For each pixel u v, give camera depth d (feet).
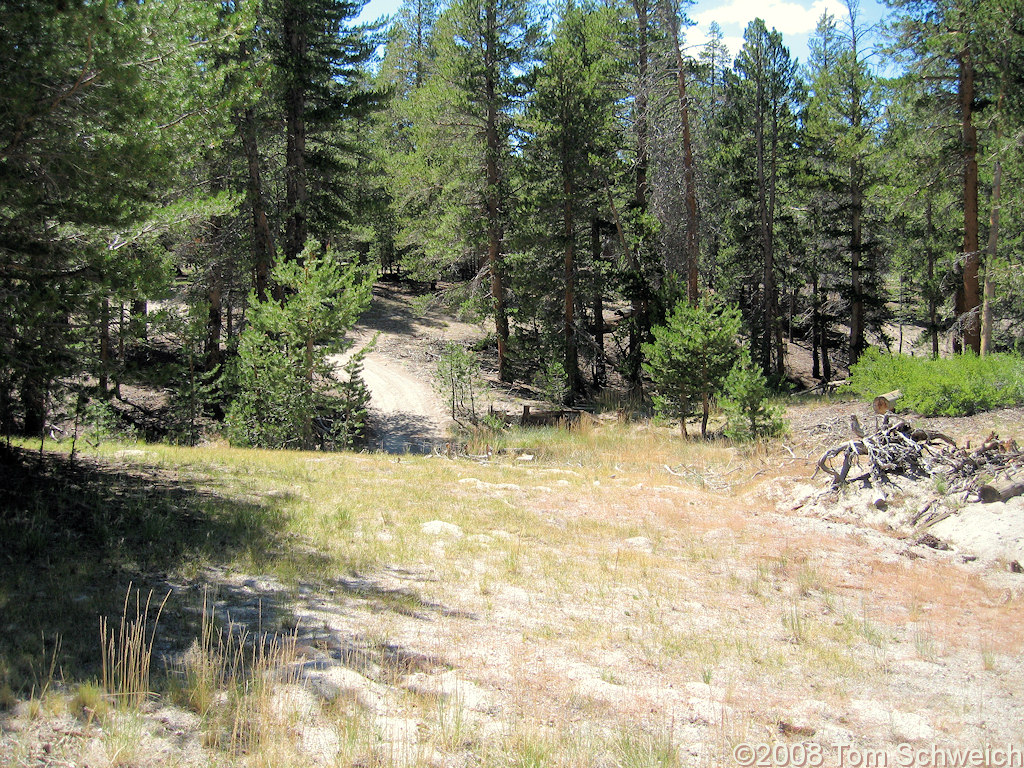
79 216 24.29
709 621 22.98
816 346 137.28
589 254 99.04
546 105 85.76
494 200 95.45
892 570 29.84
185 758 11.44
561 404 88.12
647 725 14.96
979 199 92.94
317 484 38.14
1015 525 32.22
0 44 20.95
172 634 16.85
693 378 63.41
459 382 88.12
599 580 26.37
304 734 12.71
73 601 17.97
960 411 53.88
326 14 77.97
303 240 81.20
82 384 28.76
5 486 27.09
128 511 26.50
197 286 79.36
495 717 14.57
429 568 25.85
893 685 18.58
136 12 23.95
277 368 60.03
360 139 106.73
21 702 12.45
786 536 34.88
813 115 105.29
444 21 91.61
